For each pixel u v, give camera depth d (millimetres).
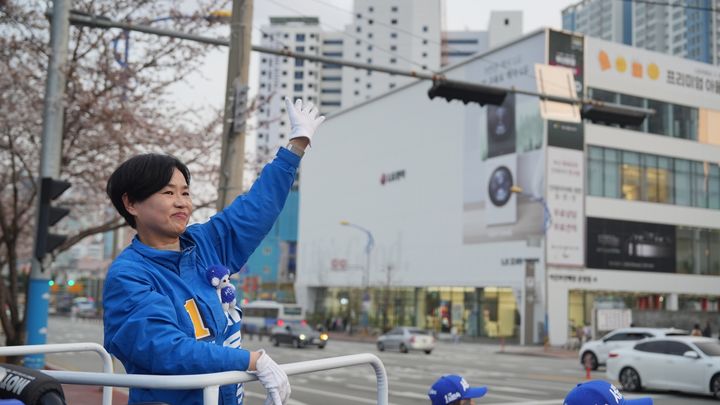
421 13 121938
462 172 51312
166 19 13023
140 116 13734
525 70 46250
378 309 58469
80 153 13750
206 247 2584
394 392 15492
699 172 50094
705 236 49969
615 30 173375
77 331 44781
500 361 29078
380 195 60469
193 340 2051
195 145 14422
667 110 49188
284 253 91125
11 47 12109
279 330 36594
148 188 2357
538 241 42500
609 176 46500
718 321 41812
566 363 29094
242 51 9070
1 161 15000
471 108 50750
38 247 9477
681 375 15930
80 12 9961
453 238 51750
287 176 2805
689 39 152750
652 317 40781
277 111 123375
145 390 2230
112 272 2219
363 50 123375
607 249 45656
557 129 44812
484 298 49719
